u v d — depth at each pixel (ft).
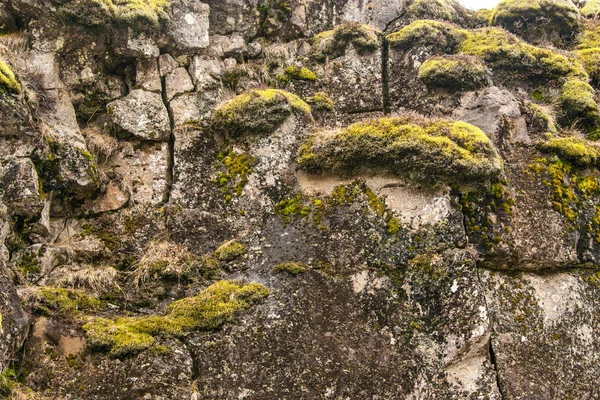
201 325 11.54
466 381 11.78
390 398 11.37
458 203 12.95
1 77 12.14
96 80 14.89
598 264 13.69
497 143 14.33
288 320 11.75
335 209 13.28
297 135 14.53
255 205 13.84
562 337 12.78
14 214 12.33
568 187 13.98
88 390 10.30
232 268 13.00
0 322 9.80
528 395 11.93
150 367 10.61
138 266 13.02
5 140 12.39
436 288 12.26
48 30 14.28
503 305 12.82
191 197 14.16
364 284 12.49
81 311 11.63
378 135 13.17
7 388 9.92
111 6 14.51
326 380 11.25
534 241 13.23
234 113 14.48
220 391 10.86
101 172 14.06
